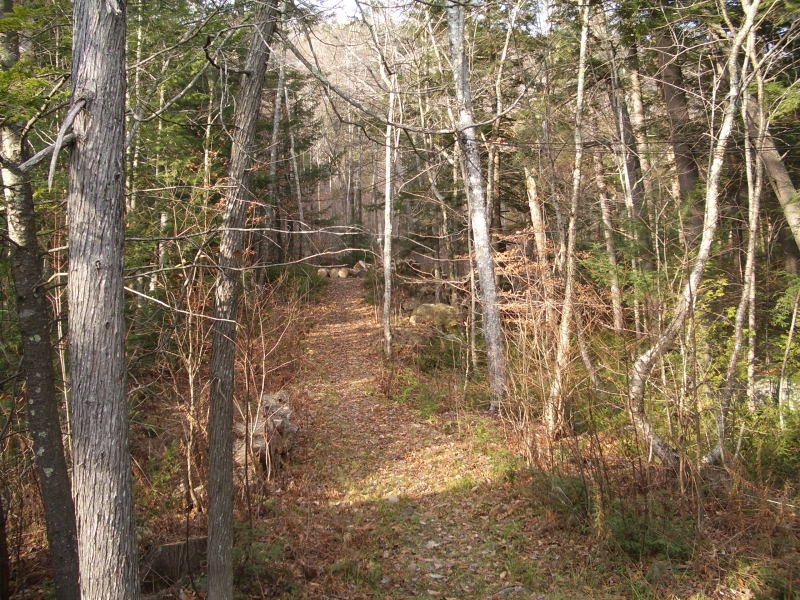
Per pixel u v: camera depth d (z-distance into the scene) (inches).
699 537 256.2
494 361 487.5
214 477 206.1
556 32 462.9
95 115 134.3
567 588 244.8
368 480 374.6
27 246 183.5
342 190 1491.1
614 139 439.2
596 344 374.3
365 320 829.2
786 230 507.2
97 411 133.3
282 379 533.3
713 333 376.8
